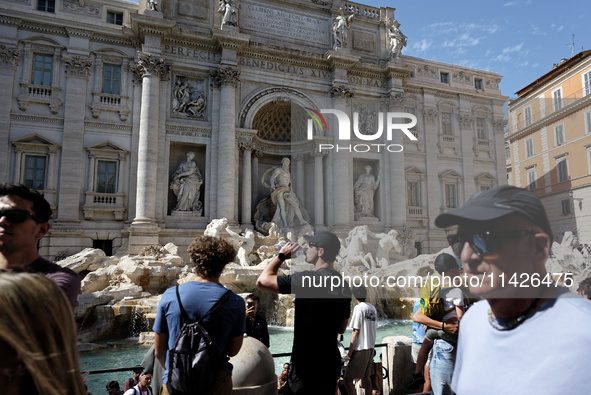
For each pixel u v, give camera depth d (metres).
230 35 29.25
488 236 1.43
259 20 32.16
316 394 3.04
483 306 1.84
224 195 28.36
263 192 33.12
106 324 17.77
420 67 31.45
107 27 27.81
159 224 27.11
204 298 3.79
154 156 27.11
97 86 27.64
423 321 3.81
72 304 3.00
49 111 26.56
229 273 21.58
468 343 1.80
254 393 4.25
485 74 29.31
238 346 3.94
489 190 1.51
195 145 29.53
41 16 26.47
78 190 26.33
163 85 28.62
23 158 25.73
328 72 32.88
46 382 1.33
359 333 5.92
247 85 30.97
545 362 1.38
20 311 1.32
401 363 6.49
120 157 27.50
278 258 3.44
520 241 1.42
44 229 3.48
